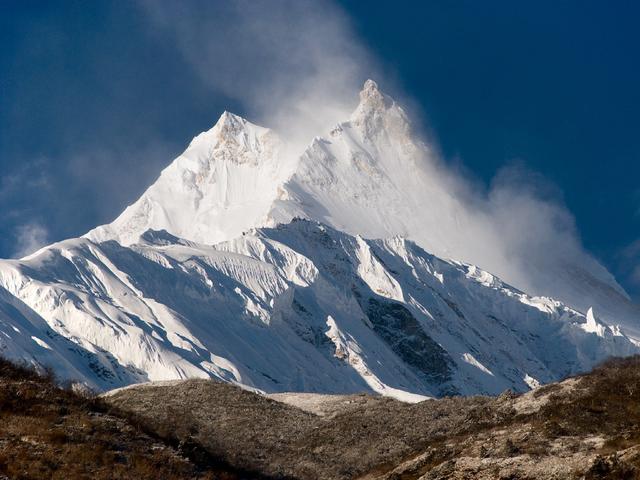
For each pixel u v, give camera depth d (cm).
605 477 9612
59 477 10088
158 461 11012
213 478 11075
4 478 9869
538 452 10912
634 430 11094
